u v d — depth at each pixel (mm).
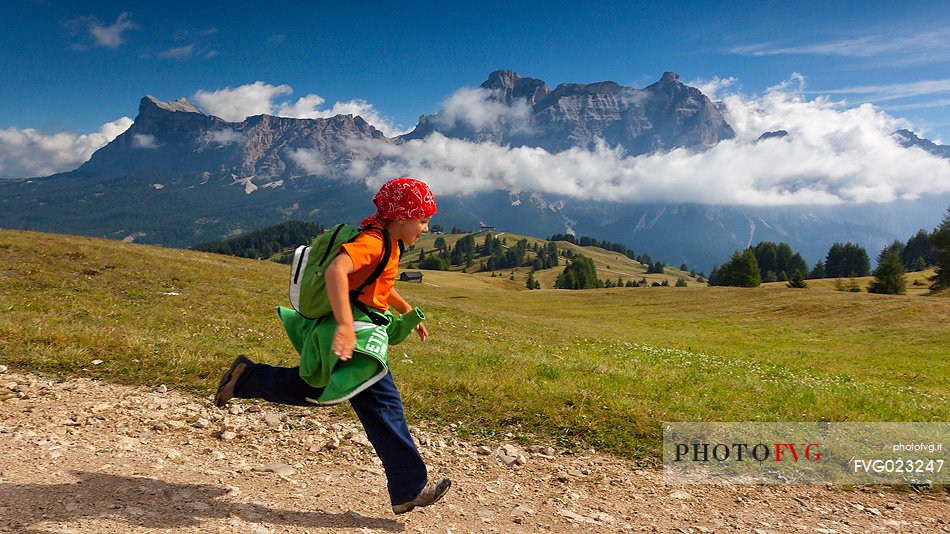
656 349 22859
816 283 128625
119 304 18078
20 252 24672
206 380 8055
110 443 5348
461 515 4488
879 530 4863
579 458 6363
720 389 10680
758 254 182500
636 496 5383
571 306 71875
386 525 4109
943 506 5461
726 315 58312
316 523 3965
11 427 5555
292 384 3951
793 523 4926
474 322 28891
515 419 7301
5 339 9109
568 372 10961
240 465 5125
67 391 7121
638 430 7094
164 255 35219
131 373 8117
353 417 6965
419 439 6504
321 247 3654
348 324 3314
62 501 3764
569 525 4539
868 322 49531
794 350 35562
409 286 95188
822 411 8664
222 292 23469
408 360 11430
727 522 4867
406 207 3727
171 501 4004
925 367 29500
